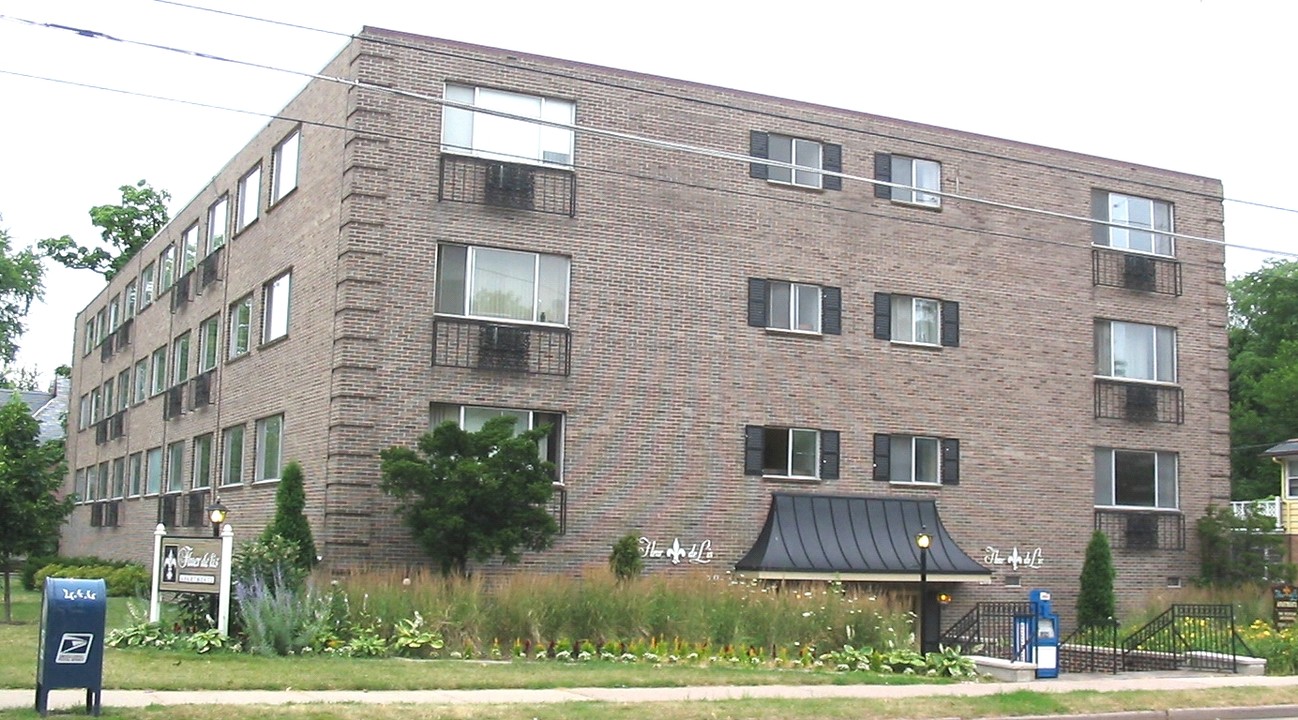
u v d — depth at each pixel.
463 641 20.56
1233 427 54.84
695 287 28.09
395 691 15.73
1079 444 31.62
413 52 26.16
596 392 26.95
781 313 29.00
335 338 25.48
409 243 25.75
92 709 13.13
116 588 34.34
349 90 25.97
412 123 26.03
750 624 22.11
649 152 27.95
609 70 27.78
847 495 29.00
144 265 43.53
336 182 26.25
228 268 32.88
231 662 17.70
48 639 12.95
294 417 27.36
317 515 25.38
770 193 29.05
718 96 28.70
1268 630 25.55
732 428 28.09
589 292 27.12
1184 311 33.41
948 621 29.38
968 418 30.47
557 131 27.30
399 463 22.98
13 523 25.45
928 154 30.78
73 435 55.19
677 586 22.59
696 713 14.65
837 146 29.86
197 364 35.25
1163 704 17.42
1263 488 53.72
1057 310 31.80
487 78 26.72
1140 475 32.44
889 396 29.73
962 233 30.94
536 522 23.53
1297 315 57.00
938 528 29.41
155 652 18.64
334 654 19.31
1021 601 30.11
